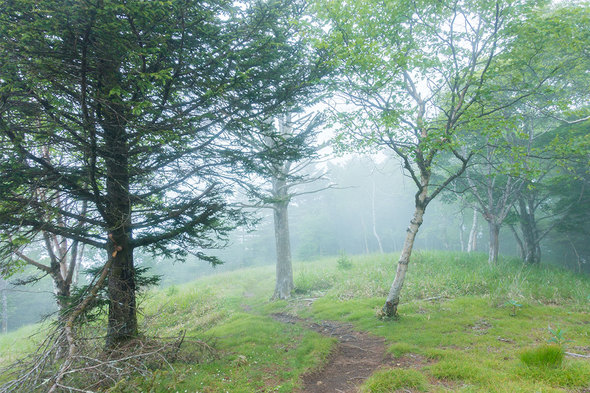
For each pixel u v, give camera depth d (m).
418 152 8.01
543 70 9.69
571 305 8.48
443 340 6.10
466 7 7.55
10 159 4.58
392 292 7.92
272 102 6.69
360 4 7.25
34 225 5.02
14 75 4.36
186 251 6.41
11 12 4.25
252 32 5.85
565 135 11.45
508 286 9.96
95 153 4.92
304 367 5.55
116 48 4.64
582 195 14.00
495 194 14.81
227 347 6.71
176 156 5.98
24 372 4.04
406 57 7.30
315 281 13.76
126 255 6.03
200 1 5.00
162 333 8.96
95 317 5.32
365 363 5.68
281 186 13.16
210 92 5.36
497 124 6.77
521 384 3.96
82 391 3.29
